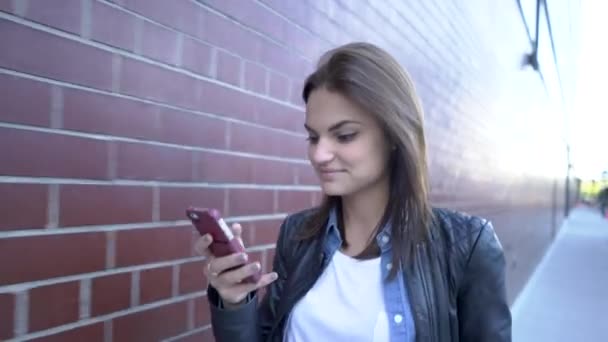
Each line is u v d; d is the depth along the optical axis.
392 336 1.17
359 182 1.23
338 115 1.19
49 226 1.17
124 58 1.35
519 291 8.99
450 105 4.48
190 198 1.59
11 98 1.08
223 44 1.71
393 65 1.21
